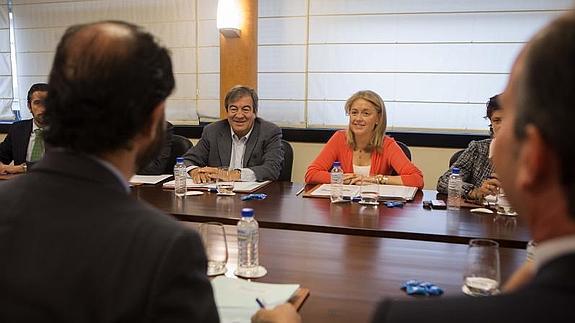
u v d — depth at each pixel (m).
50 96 0.69
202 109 3.90
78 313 0.60
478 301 0.45
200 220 1.89
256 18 3.50
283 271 1.28
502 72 3.36
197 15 3.80
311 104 3.70
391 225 1.75
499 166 0.51
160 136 0.77
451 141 3.42
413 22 3.46
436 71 3.46
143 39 0.71
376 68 3.56
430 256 1.40
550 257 0.44
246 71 3.48
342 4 3.54
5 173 2.74
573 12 0.45
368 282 1.20
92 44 0.68
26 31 4.16
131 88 0.68
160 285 0.60
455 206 2.04
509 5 3.29
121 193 0.70
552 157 0.43
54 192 0.67
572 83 0.41
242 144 2.95
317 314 1.03
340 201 2.14
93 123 0.67
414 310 0.47
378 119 2.71
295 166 3.75
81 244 0.63
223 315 0.99
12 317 0.61
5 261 0.63
